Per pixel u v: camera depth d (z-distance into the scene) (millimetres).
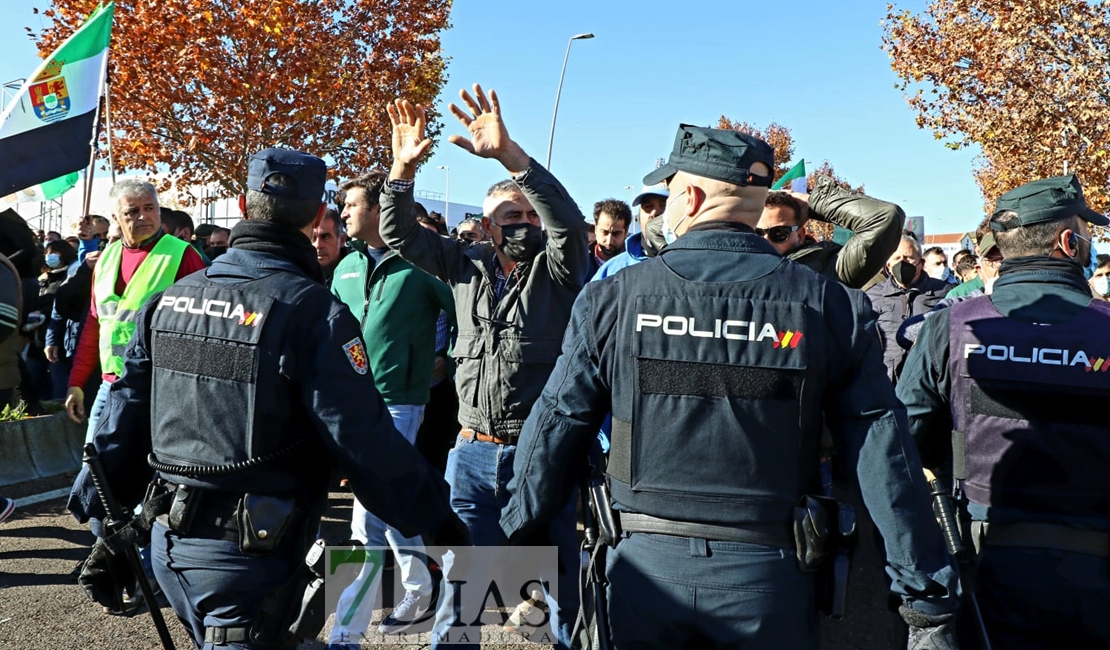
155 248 4027
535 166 2742
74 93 7586
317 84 16609
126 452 2268
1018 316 2256
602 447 3105
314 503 2217
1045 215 2297
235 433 2059
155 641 3668
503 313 3088
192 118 16906
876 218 3074
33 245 6691
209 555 2064
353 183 3820
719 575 1829
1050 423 2152
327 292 2150
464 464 3168
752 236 2006
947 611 1780
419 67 17875
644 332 1922
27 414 6996
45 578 4359
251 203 2227
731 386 1852
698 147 2031
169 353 2156
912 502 1788
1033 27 16062
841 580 1854
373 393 2088
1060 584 2115
